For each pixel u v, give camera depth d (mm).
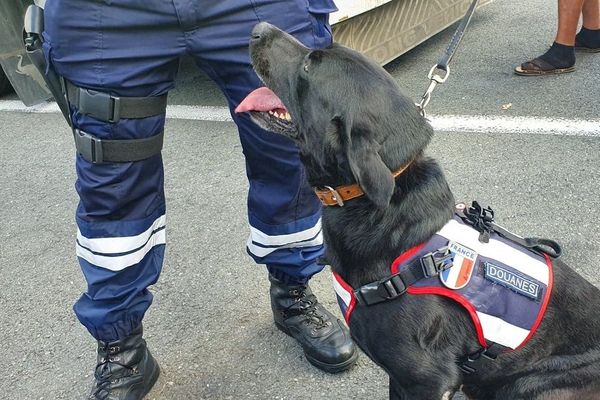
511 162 3566
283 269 2393
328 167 1767
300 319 2430
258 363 2479
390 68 5258
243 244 3260
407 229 1709
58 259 3395
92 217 2033
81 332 2797
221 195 3756
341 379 2357
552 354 1810
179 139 4535
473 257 1713
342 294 1820
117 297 2133
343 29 4328
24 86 5648
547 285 1771
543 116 4035
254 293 2885
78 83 1855
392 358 1763
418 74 5023
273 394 2324
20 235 3688
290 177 2176
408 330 1698
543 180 3355
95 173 1952
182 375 2459
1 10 5230
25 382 2539
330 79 1761
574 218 3031
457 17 5758
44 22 1883
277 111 1998
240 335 2637
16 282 3234
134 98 1891
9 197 4164
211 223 3484
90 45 1803
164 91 1979
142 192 2049
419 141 1725
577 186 3260
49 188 4207
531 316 1741
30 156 4727
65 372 2568
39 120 5422
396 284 1672
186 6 1816
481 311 1690
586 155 3512
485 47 5418
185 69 5918
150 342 2656
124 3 1764
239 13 1916
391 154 1685
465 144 3832
